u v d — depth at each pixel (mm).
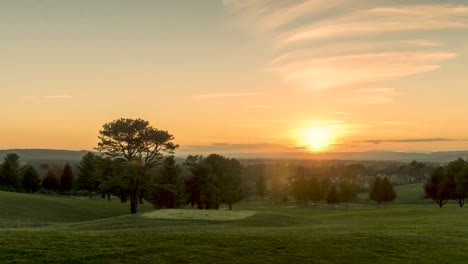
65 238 17938
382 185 95375
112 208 73250
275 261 16719
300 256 17656
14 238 17391
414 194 138375
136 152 62406
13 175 103250
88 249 16219
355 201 133250
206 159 79375
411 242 21891
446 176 85625
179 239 18609
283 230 24703
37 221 51156
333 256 18172
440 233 27312
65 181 116938
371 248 19953
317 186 112438
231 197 79562
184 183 74312
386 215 53750
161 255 16109
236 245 18312
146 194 73500
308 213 73188
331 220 50688
